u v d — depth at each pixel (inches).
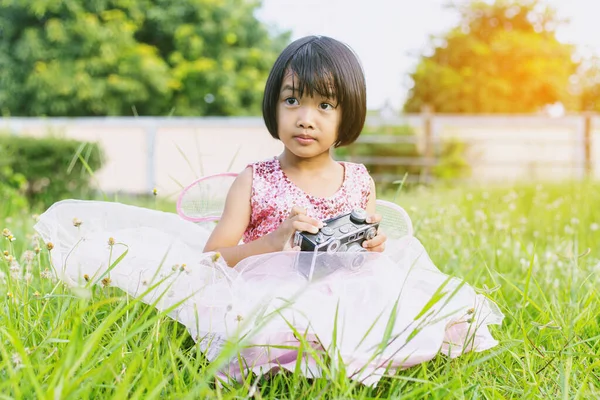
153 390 51.8
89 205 94.9
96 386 55.5
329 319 67.5
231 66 741.9
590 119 462.9
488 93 885.2
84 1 703.7
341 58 80.7
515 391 65.9
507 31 956.0
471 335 75.7
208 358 69.5
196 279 74.8
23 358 52.1
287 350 67.4
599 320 88.0
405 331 67.6
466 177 464.8
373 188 93.6
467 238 141.6
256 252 79.5
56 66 671.1
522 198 258.7
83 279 78.0
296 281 73.9
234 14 756.6
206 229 108.7
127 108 716.0
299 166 86.3
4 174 287.1
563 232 180.9
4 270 91.3
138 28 740.0
